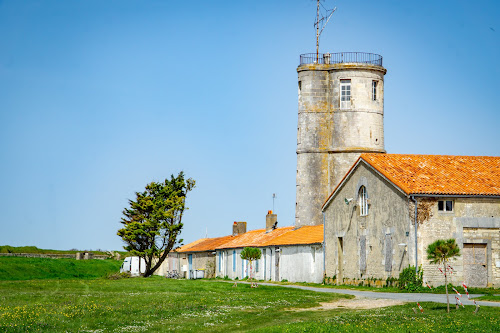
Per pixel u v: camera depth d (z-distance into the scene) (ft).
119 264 319.88
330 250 173.27
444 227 138.92
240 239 242.17
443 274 137.59
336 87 223.10
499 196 141.59
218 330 91.66
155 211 232.73
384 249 147.64
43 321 95.91
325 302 121.49
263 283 192.34
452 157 159.84
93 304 115.03
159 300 123.34
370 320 92.89
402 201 141.18
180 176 237.86
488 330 81.97
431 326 85.81
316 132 223.30
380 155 156.97
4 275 255.09
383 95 227.81
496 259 140.87
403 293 133.90
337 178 220.64
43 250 358.02
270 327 89.86
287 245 194.49
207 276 249.75
